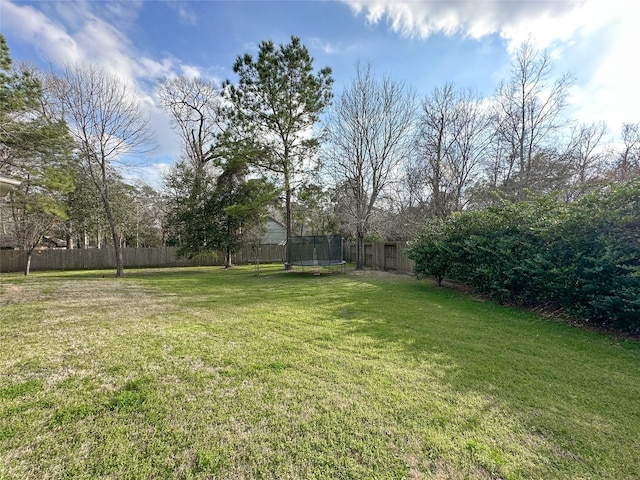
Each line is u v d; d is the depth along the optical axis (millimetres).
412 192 13289
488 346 3350
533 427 1888
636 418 1980
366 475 1509
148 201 22516
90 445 1734
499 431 1850
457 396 2264
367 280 9211
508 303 5512
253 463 1599
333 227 16406
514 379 2543
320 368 2783
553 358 3000
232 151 11531
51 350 3260
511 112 12086
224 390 2373
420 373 2668
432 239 7586
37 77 8172
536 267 4582
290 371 2721
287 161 11555
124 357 3062
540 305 5094
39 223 12281
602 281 3807
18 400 2219
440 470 1538
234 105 11336
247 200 12789
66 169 8797
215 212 13375
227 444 1745
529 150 11914
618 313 3658
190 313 5027
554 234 4434
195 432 1854
